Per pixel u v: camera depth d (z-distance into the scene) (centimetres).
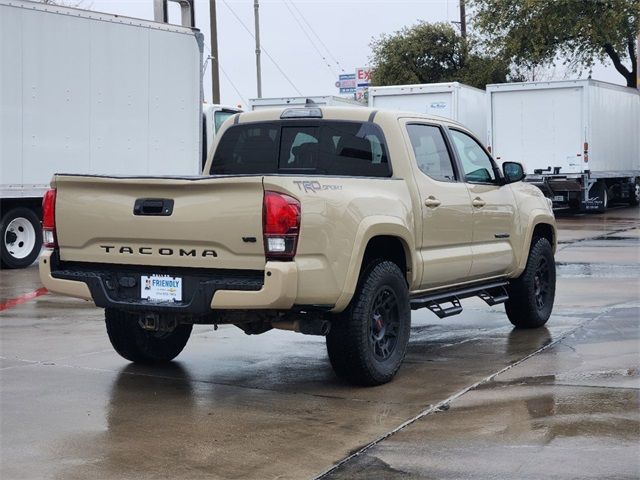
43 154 1530
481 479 516
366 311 710
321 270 670
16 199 1540
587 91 2683
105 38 1614
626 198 3294
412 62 4259
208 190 670
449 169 857
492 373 773
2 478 527
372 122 798
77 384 747
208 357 853
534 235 995
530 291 962
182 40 1755
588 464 536
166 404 685
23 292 1283
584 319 1026
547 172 2736
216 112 1973
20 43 1489
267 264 648
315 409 668
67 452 572
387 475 527
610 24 3453
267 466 545
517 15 3631
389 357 746
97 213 716
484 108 2966
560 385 722
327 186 685
